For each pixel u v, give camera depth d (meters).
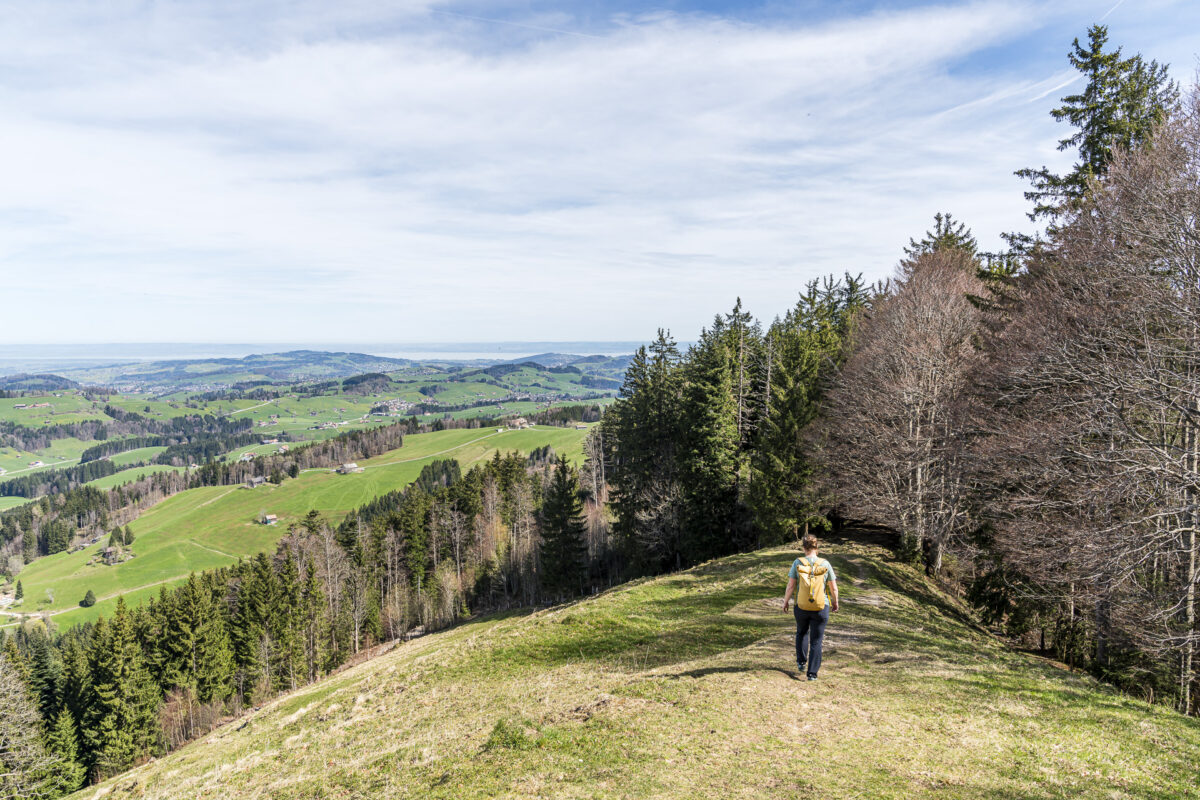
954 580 33.75
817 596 11.34
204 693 61.50
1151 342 19.27
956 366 31.36
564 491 62.59
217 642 63.25
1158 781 7.88
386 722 13.75
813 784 7.21
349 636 75.88
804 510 38.84
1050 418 23.17
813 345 48.34
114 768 53.41
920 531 31.16
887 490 33.59
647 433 55.34
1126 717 10.34
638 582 32.66
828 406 41.44
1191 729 10.02
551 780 7.53
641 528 53.12
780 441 39.56
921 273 35.78
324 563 75.94
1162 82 26.67
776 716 9.46
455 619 72.88
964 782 7.52
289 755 12.88
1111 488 18.89
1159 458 18.78
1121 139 26.14
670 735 8.70
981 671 12.80
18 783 45.19
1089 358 20.48
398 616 78.88
